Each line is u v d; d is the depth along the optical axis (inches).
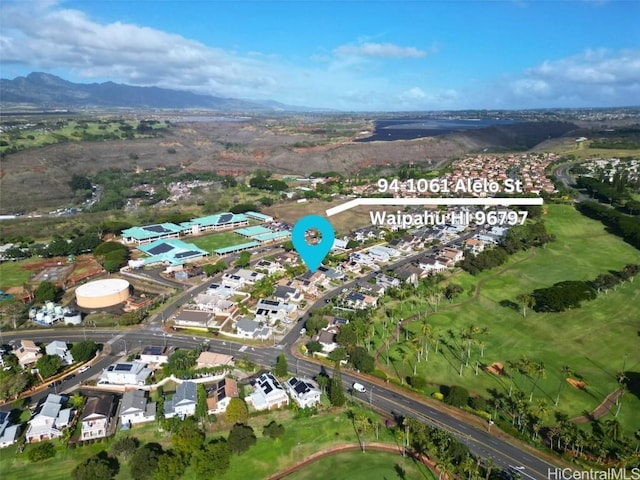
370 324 6072.8
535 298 6712.6
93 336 5964.6
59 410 4345.5
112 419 4333.2
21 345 5511.8
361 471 3735.2
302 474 3730.3
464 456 3708.2
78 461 3828.7
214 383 4923.7
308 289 7273.6
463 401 4498.0
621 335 5885.8
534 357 5418.3
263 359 5418.3
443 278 7755.9
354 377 5088.6
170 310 6688.0
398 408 4547.2
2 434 4079.7
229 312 6535.4
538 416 4072.3
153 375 5073.8
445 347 5654.5
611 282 7116.1
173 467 3624.5
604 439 4050.2
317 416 4394.7
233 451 3895.2
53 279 7819.9
